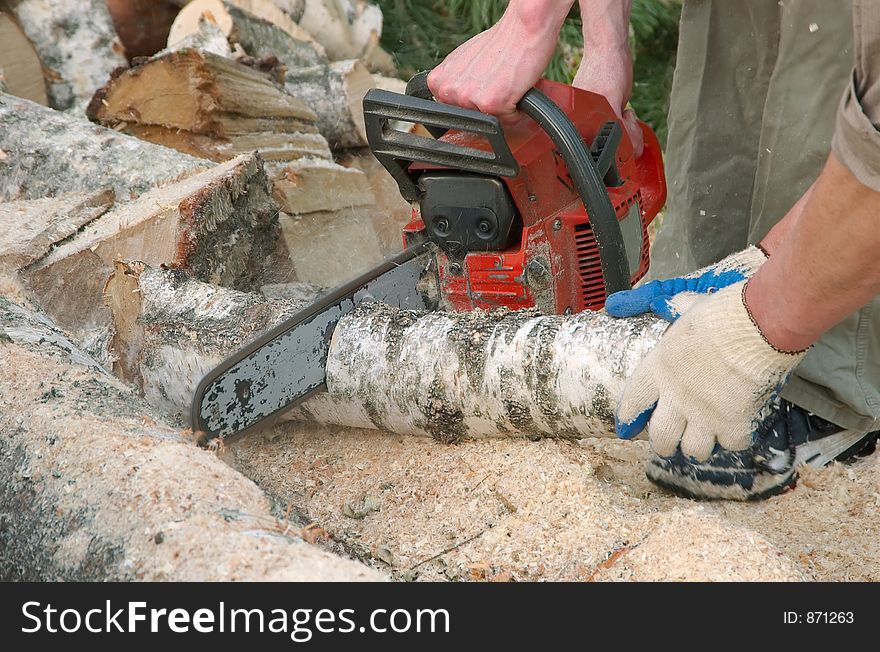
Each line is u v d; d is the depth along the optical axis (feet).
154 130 12.37
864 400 6.68
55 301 8.50
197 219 9.19
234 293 8.18
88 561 4.80
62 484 5.27
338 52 17.42
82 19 15.25
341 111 14.55
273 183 11.41
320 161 13.07
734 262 6.48
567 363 6.48
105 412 5.87
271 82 12.77
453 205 7.45
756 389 5.39
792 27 7.54
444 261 7.79
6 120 11.18
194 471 5.13
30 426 5.77
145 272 8.50
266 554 4.39
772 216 8.06
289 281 11.19
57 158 10.75
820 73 7.50
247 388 6.77
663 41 20.68
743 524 6.27
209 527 4.58
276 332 6.86
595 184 7.07
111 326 8.61
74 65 15.23
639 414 5.87
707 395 5.49
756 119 8.96
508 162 6.96
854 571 5.71
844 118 4.09
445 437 7.21
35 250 8.57
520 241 7.57
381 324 7.23
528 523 6.11
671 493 6.75
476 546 6.01
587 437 6.85
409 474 7.02
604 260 7.28
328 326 7.31
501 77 7.03
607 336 6.41
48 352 6.76
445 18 20.74
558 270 7.57
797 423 6.62
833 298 4.70
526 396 6.66
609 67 8.96
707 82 9.14
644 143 9.27
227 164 10.03
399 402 7.13
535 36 7.01
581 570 5.58
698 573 5.18
